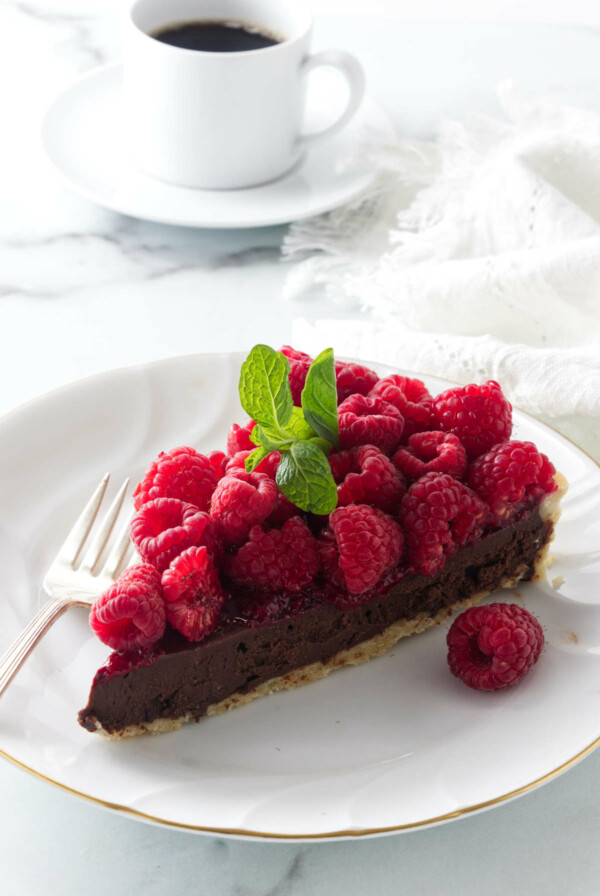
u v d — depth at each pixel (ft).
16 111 2.58
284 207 2.29
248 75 2.20
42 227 2.37
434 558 1.79
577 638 1.82
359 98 2.34
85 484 1.96
